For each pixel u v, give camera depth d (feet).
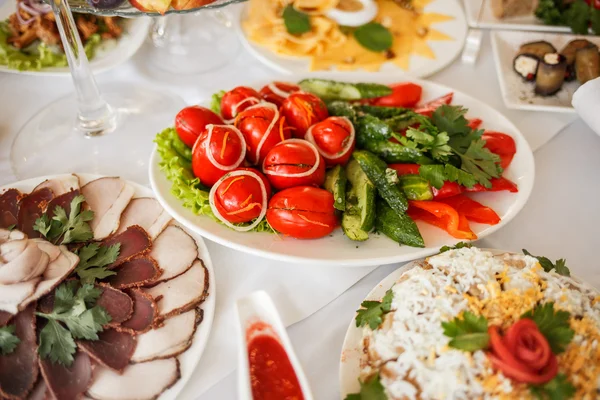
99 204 2.06
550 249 2.06
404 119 2.22
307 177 2.00
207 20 2.87
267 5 2.83
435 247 1.92
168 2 2.09
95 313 1.72
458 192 2.01
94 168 2.28
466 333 1.51
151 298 1.80
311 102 2.16
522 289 1.62
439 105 2.31
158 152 2.13
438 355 1.52
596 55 2.51
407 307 1.62
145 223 2.04
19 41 2.57
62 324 1.73
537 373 1.45
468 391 1.46
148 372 1.69
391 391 1.54
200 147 2.02
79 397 1.63
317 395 1.73
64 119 2.46
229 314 1.88
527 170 2.13
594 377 1.48
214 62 2.70
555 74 2.44
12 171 2.27
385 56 2.66
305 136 2.13
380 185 2.01
